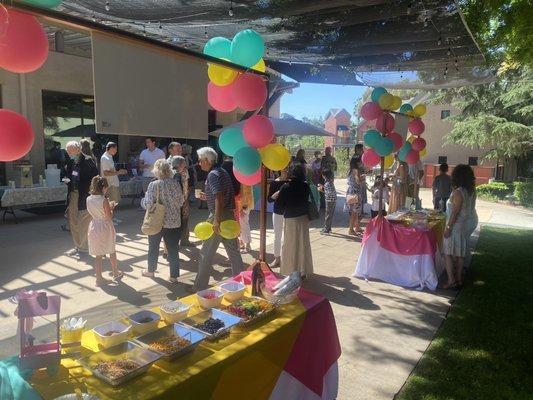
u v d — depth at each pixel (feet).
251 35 9.04
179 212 16.74
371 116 17.98
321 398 8.82
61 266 18.76
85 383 5.83
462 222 17.40
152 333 7.20
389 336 13.07
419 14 12.79
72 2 13.51
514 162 62.95
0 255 20.17
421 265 17.54
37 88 33.06
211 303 8.62
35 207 32.32
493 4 14.87
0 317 13.26
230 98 9.79
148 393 5.65
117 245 22.84
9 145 5.75
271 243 24.68
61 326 6.95
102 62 6.86
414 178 25.57
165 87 8.15
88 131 37.65
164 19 15.14
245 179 10.46
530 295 16.92
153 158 30.81
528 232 31.04
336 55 19.01
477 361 11.60
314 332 8.82
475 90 53.06
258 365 7.29
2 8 5.09
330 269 19.97
